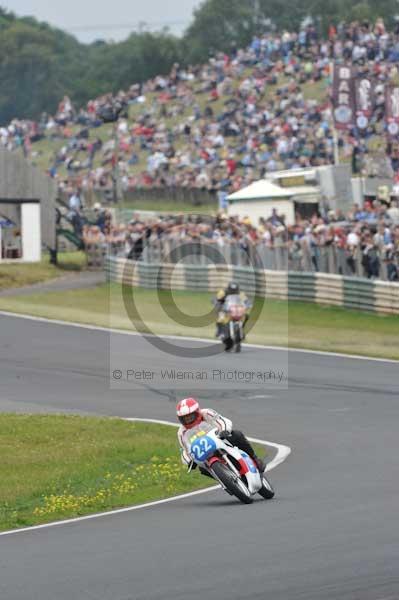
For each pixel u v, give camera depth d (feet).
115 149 450.71
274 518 103.71
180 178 537.65
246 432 168.76
